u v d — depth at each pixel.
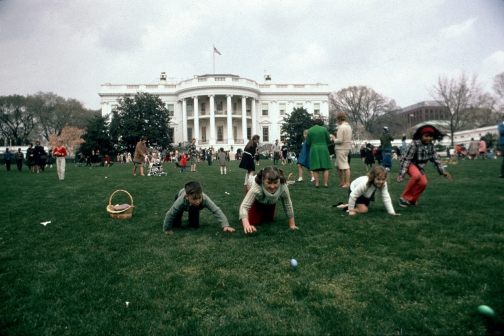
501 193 7.14
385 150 14.98
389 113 72.56
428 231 4.23
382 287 2.71
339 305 2.44
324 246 3.74
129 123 47.56
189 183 4.37
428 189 8.00
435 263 3.16
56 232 4.67
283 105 64.06
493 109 36.91
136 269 3.22
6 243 4.15
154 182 11.69
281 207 6.18
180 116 62.12
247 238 4.16
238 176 14.05
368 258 3.34
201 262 3.36
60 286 2.85
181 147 56.16
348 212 5.47
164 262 3.38
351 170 15.70
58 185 11.09
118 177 14.32
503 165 10.40
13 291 2.77
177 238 4.26
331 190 8.34
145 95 50.69
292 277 2.94
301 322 2.23
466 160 24.80
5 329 2.23
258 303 2.51
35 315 2.38
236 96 59.31
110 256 3.61
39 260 3.51
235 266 3.23
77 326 2.26
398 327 2.14
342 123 8.93
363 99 73.06
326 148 8.91
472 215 5.06
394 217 5.08
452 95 38.53
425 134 5.82
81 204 7.07
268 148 57.03
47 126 73.38
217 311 2.41
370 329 2.13
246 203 4.49
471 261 3.15
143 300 2.58
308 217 5.23
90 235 4.48
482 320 2.18
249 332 2.14
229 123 57.22
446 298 2.48
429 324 2.17
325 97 64.56
